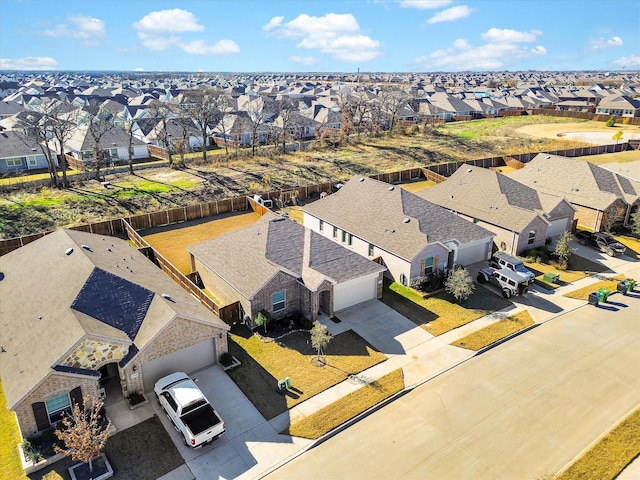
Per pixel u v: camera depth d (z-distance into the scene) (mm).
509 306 29859
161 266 34062
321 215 39875
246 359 23891
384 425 19781
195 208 46250
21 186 52062
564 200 39375
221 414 20125
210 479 16953
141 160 68562
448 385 22344
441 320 27984
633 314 29047
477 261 35938
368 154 73938
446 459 17984
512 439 19000
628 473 17391
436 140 84812
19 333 21031
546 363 24094
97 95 138875
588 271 35000
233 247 30344
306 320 26766
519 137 87375
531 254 36562
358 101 107188
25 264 26891
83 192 51812
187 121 77125
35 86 171125
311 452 18312
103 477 16703
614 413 20547
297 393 21484
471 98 137750
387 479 17062
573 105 124625
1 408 20438
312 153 73375
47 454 17422
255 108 90812
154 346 20609
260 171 62531
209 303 27062
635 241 40875
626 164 52469
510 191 41188
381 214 36406
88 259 23719
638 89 182125
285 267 27141
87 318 20469
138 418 19672
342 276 27703
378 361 23953
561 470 17469
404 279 31703
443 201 43562
